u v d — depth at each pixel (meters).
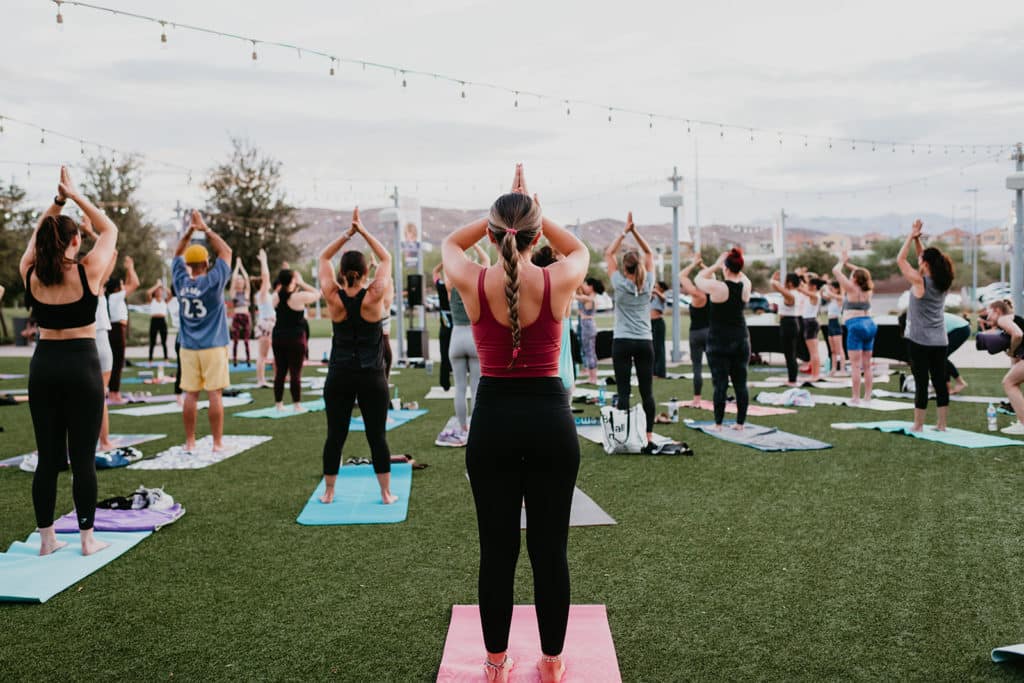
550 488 2.42
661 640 2.85
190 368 6.49
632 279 6.30
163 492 4.79
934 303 6.68
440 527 4.32
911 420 7.66
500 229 2.40
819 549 3.82
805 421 7.71
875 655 2.69
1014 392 6.40
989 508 4.47
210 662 2.74
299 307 8.73
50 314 3.82
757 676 2.56
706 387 10.85
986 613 3.03
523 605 3.24
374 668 2.68
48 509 3.89
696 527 4.22
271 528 4.34
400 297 15.36
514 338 2.26
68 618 3.13
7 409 9.47
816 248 48.72
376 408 4.73
